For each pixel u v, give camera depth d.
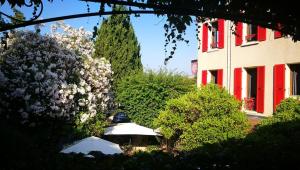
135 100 19.16
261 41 16.02
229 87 17.89
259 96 15.94
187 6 2.87
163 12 2.65
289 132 8.91
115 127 16.83
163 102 18.95
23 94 11.93
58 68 13.34
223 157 3.60
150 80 19.05
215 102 13.91
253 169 3.54
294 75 14.74
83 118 13.75
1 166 3.26
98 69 15.42
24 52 12.80
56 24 15.57
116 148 11.40
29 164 3.32
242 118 13.73
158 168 3.42
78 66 14.48
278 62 15.06
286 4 2.69
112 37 26.27
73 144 11.61
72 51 14.31
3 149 3.44
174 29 3.71
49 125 12.70
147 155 3.64
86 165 3.42
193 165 3.47
